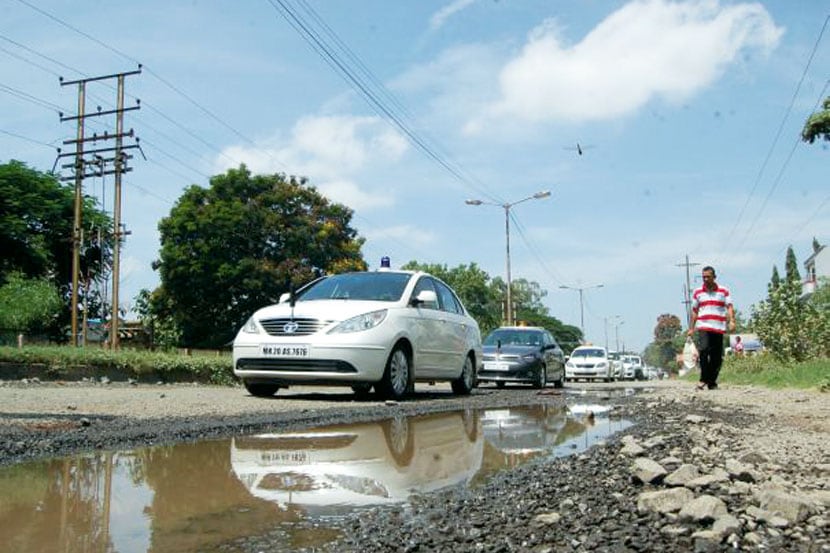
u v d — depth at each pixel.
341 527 2.70
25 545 2.47
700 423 6.08
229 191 41.53
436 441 5.16
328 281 9.96
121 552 2.40
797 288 18.83
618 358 39.97
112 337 32.28
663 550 2.43
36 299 33.38
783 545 2.49
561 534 2.60
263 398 8.88
